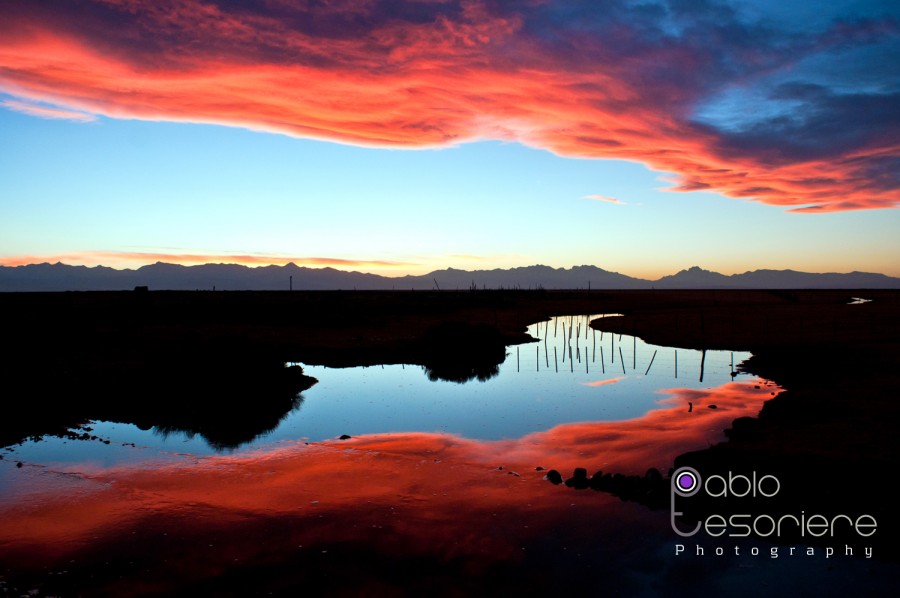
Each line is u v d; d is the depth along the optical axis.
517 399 25.25
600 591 9.30
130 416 21.81
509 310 93.88
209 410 22.80
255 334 48.69
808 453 13.63
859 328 47.59
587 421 20.61
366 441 18.25
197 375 26.52
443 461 15.90
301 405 24.08
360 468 15.38
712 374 31.50
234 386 25.73
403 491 13.61
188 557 10.43
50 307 63.56
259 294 128.50
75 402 23.36
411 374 32.91
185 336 44.47
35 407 22.36
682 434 18.30
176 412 22.41
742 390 26.28
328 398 25.67
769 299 145.00
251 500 13.14
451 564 10.14
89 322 53.94
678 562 10.14
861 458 13.12
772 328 51.94
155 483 14.32
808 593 9.20
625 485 13.39
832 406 19.28
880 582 9.45
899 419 16.75
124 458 16.52
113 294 114.50
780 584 9.45
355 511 12.44
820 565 9.99
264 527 11.68
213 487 14.01
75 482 14.41
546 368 35.12
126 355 33.53
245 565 10.13
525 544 10.84
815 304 101.81
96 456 16.73
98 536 11.31
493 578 9.67
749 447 14.56
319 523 11.84
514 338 51.78
